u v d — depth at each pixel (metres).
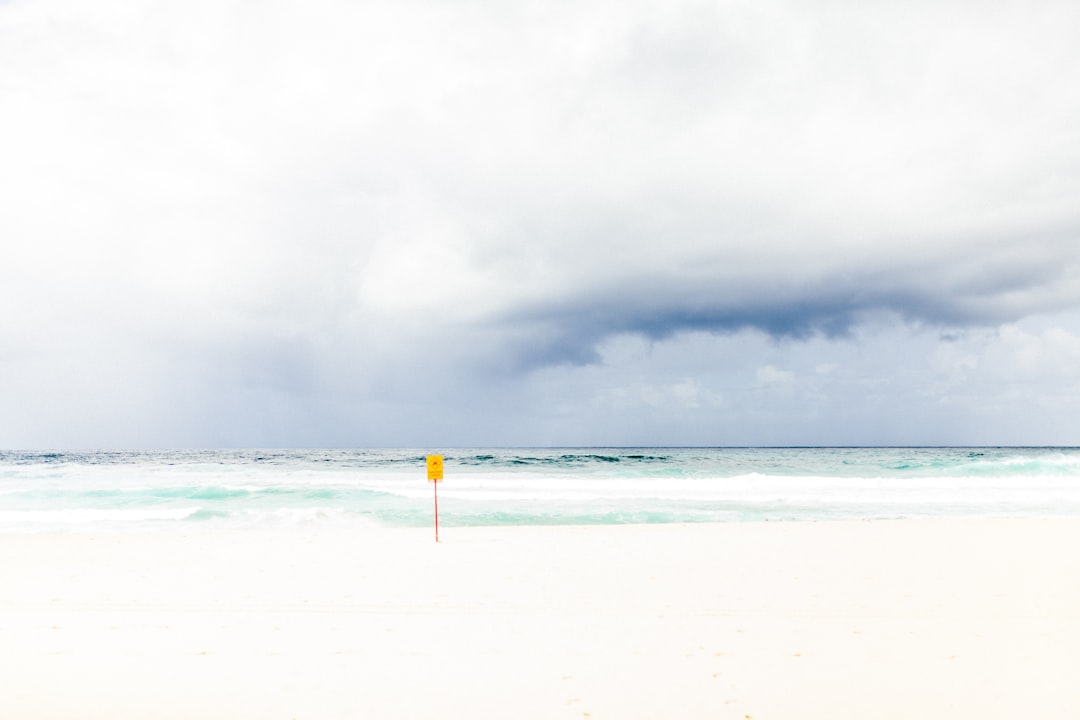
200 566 9.00
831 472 33.09
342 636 5.72
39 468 39.16
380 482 25.59
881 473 32.09
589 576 8.14
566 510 16.75
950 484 23.80
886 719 3.92
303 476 30.88
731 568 8.58
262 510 16.61
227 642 5.57
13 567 9.04
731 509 17.06
